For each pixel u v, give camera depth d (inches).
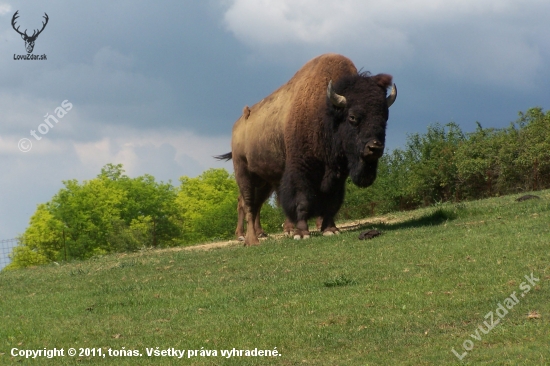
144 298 623.5
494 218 797.2
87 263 948.6
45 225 2650.1
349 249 732.7
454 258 629.6
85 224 2691.9
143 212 3063.5
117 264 856.9
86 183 2832.2
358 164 805.2
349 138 808.3
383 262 650.8
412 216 1018.7
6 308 647.1
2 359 471.2
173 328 519.8
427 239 725.3
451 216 853.2
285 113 911.0
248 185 1040.8
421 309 498.9
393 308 508.4
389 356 418.3
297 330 483.5
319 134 855.7
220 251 870.4
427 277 577.3
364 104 792.9
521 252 614.2
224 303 577.3
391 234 786.8
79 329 537.3
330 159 856.3
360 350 435.2
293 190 885.2
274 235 1108.5
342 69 874.8
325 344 453.1
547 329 428.5
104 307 605.3
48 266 997.8
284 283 622.2
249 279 661.3
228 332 493.7
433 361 400.8
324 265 675.4
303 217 879.1
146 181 3233.3
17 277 871.7
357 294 553.6
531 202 852.0
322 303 540.1
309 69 908.6
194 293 626.8
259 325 503.8
